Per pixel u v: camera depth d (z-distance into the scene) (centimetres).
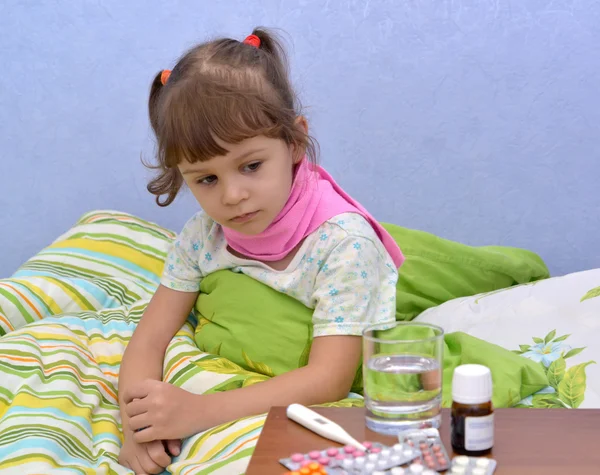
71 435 97
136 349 117
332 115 187
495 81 183
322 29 185
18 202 198
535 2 181
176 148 97
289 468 57
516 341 111
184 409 96
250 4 187
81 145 195
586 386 98
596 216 186
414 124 186
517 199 187
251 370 114
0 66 193
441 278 141
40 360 111
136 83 192
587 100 183
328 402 100
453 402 59
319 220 109
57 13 191
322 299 106
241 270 118
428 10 183
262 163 99
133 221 175
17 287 139
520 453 58
